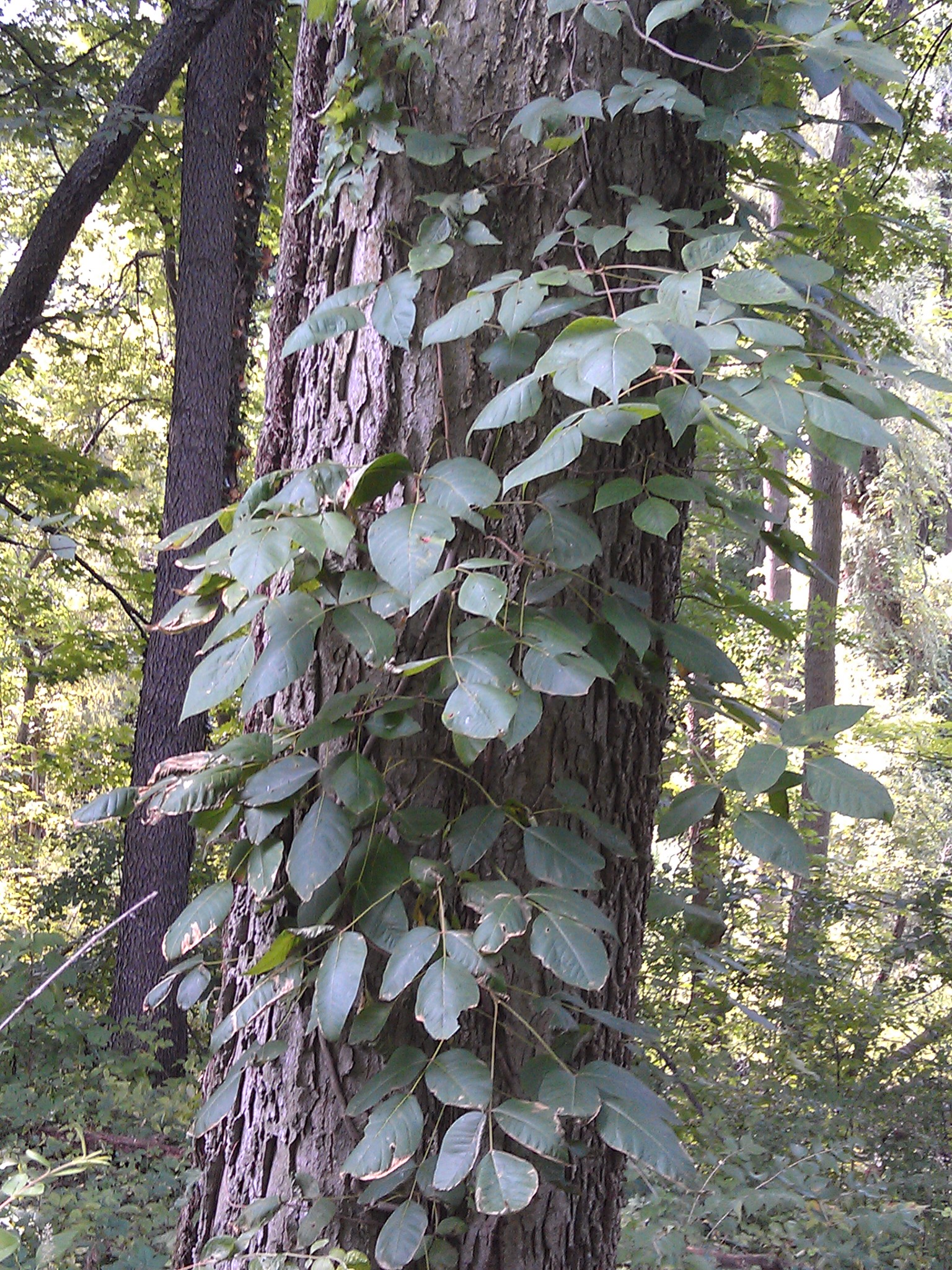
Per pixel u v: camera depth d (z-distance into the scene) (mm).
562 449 1254
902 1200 4176
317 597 1575
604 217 1809
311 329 1653
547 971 1713
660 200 1872
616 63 1816
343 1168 1398
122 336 12008
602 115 1608
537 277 1486
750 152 2445
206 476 6973
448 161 1730
